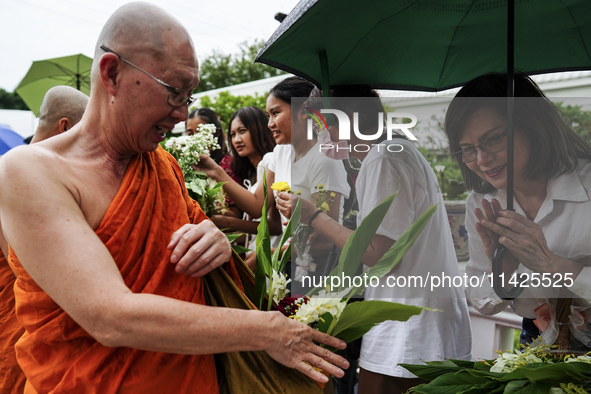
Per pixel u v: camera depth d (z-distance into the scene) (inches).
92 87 36.9
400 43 52.6
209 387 38.5
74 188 34.3
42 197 31.8
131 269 35.7
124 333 31.0
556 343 47.3
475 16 49.9
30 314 35.2
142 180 37.7
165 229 38.3
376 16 47.4
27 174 32.0
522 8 48.4
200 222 42.2
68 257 31.2
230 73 616.1
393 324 56.2
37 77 214.7
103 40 35.2
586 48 51.2
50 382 34.5
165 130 37.7
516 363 41.9
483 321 83.0
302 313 39.8
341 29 47.4
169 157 43.3
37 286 34.7
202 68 622.2
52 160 34.0
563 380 37.9
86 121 37.2
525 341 55.2
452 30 52.1
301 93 84.1
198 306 33.4
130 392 34.8
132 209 36.0
